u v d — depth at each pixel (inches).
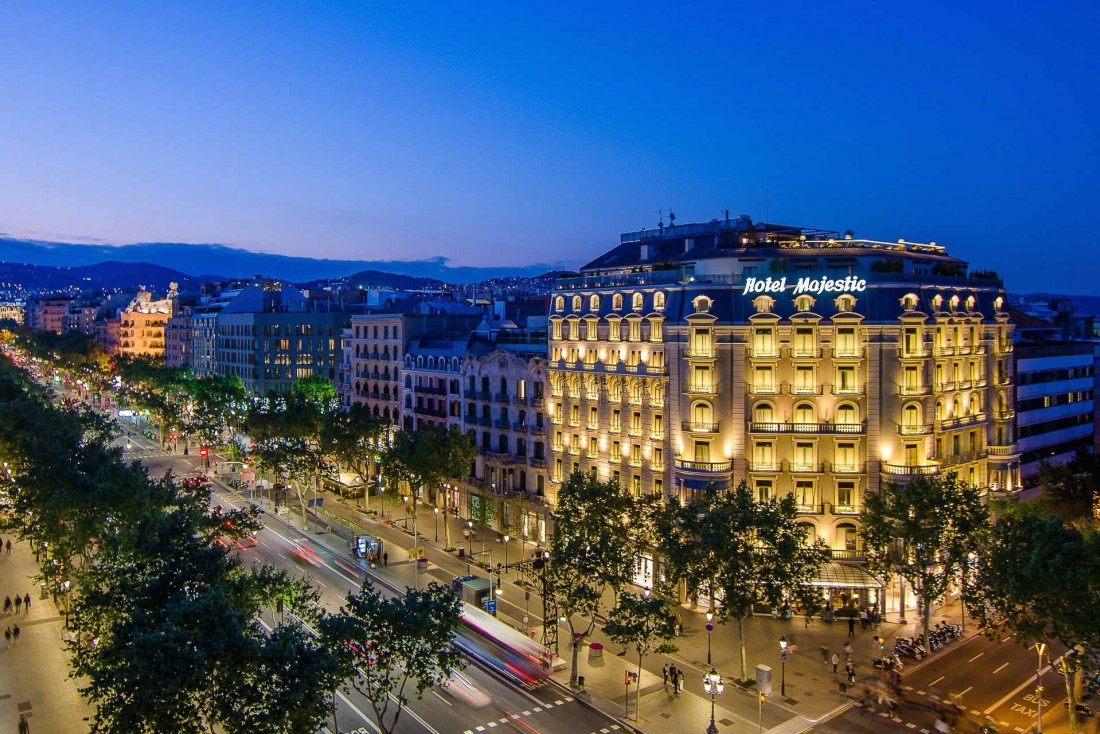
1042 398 4439.0
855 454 3191.4
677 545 2689.5
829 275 3280.0
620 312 3693.4
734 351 3233.3
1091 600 2026.3
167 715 1659.7
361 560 3890.3
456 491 4781.0
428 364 5152.6
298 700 1627.7
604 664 2768.2
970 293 3555.6
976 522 2768.2
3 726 2300.7
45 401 6796.3
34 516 3356.3
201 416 6756.9
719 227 4532.5
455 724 2345.0
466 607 3026.6
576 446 3917.3
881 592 3120.1
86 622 2260.1
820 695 2524.6
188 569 2162.9
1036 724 2329.0
